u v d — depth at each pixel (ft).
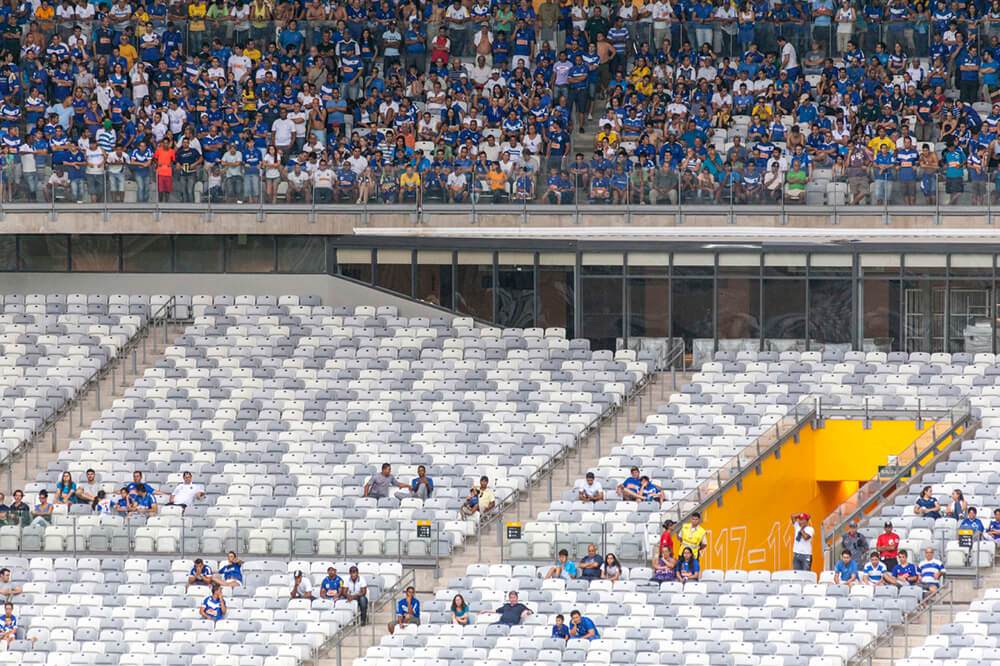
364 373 484.74
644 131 525.34
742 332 490.08
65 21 551.59
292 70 543.80
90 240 522.88
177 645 372.79
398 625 378.32
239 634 376.48
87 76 543.80
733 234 490.49
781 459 439.63
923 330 483.10
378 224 507.30
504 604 376.48
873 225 485.15
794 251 486.79
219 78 544.21
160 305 515.91
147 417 474.08
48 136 523.70
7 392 482.69
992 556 392.47
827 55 543.80
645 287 493.36
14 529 422.82
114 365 499.10
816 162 489.67
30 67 540.93
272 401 476.54
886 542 387.55
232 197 508.53
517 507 429.38
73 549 422.41
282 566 406.41
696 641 359.25
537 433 458.50
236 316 508.94
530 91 540.93
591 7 553.23
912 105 526.16
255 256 519.19
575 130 542.98
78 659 371.35
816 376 471.62
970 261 479.82
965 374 469.57
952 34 538.47
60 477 449.48
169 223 507.30
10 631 380.78
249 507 430.61
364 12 554.05
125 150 520.42
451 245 503.20
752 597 376.48
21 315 510.17
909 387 462.60
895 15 542.16
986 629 360.89
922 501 407.44
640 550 402.93
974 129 513.86
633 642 359.66
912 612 372.99
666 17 545.85
